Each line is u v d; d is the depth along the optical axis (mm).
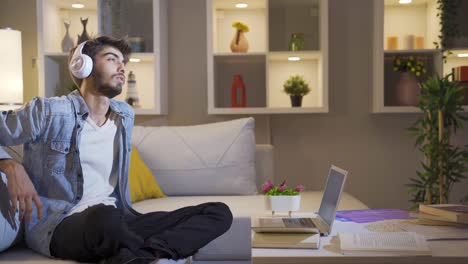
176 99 4180
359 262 1465
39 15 3768
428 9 4031
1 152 2004
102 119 2354
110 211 1851
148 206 2902
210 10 3824
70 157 2170
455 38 3764
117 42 2342
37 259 1931
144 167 3240
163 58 3994
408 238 1577
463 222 1808
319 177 4156
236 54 3820
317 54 3818
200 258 2705
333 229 1850
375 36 3959
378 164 4133
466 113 4000
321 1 3807
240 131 3451
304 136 4148
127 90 3941
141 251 1859
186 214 2209
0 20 4191
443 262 1450
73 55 2266
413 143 4113
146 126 3803
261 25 4109
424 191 3623
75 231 1871
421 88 3766
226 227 2166
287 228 1703
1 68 3689
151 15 3883
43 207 2066
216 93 4035
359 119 4129
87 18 3914
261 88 4070
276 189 2232
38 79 4180
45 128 2139
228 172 3365
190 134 3453
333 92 4133
